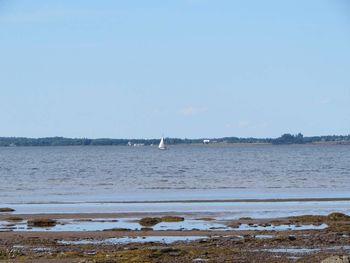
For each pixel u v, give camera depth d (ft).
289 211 283.79
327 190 405.80
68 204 322.96
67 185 464.65
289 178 531.09
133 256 166.20
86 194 385.70
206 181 497.05
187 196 363.97
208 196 363.15
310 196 359.66
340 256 148.66
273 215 267.59
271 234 209.97
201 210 288.30
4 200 347.36
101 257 165.89
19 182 500.33
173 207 303.07
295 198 346.54
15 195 380.78
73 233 214.48
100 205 316.40
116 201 336.90
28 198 359.66
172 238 202.49
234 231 217.56
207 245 186.19
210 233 212.84
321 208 296.71
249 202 325.01
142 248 180.75
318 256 167.53
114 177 557.74
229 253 172.45
